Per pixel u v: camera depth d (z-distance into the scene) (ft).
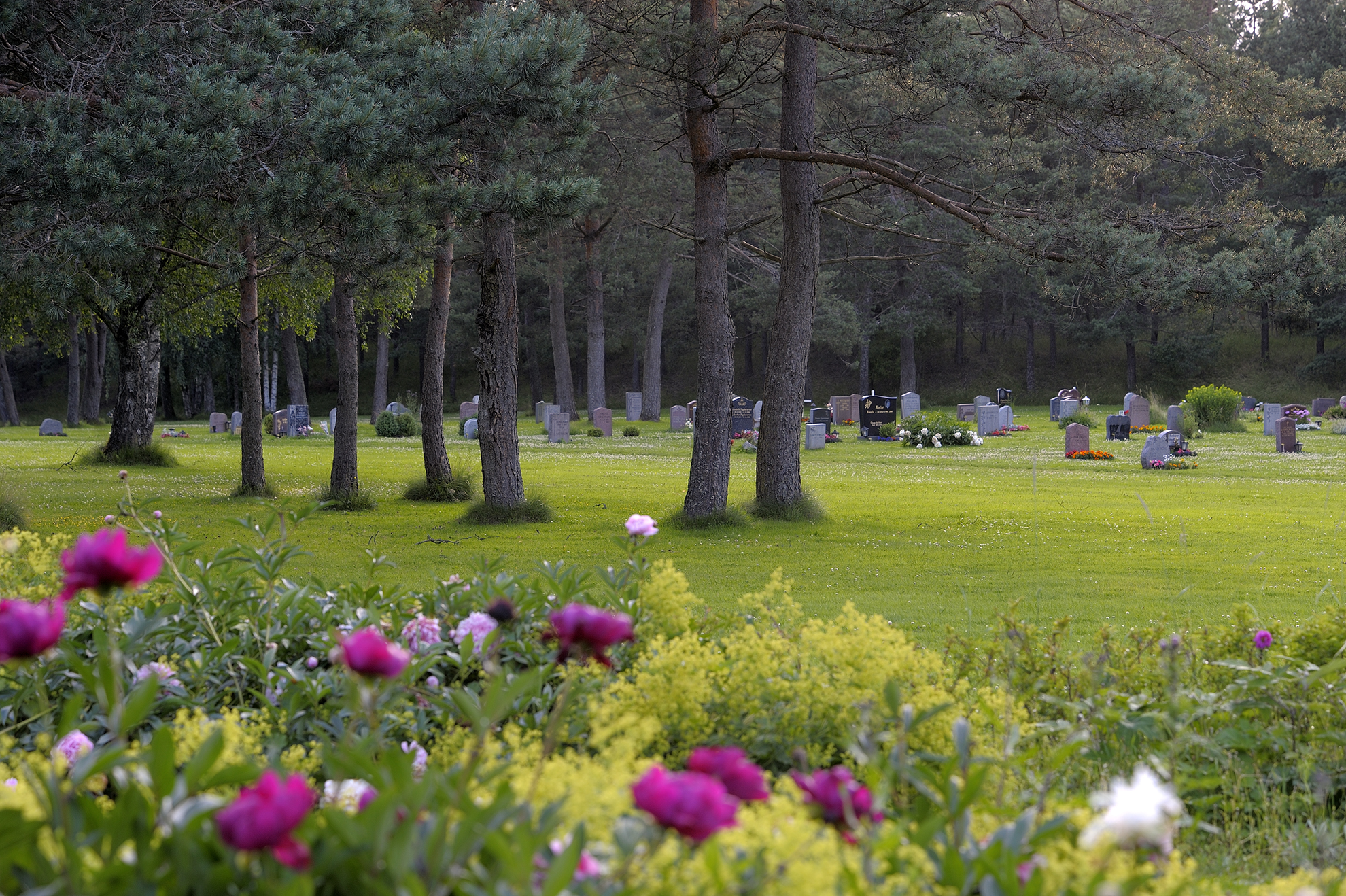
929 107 64.13
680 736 12.28
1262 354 200.44
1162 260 49.60
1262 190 176.86
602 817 7.00
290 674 12.30
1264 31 184.85
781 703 12.52
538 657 13.79
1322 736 14.32
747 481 81.05
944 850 7.17
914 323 198.29
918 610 33.24
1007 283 195.83
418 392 256.52
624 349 265.34
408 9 46.06
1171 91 46.98
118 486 74.18
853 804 6.47
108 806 9.20
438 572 39.19
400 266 44.27
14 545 14.42
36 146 35.86
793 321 56.75
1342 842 12.35
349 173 39.96
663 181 135.64
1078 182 151.12
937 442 116.47
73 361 172.35
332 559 42.75
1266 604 33.96
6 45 42.75
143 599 14.69
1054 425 148.66
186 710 11.51
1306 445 108.47
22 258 37.27
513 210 38.45
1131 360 202.90
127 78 39.55
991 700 13.57
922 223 142.10
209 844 6.02
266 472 88.58
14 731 12.23
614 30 51.98
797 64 55.77
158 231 42.27
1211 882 9.18
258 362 68.13
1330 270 49.24
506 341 56.75
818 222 57.62
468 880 6.03
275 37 41.19
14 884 5.78
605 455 110.93
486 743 10.42
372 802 6.07
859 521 56.59
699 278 55.36
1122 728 13.80
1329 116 167.02
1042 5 61.87
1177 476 82.79
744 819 7.01
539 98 38.11
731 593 36.19
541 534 51.29
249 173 37.45
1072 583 38.50
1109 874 6.93
